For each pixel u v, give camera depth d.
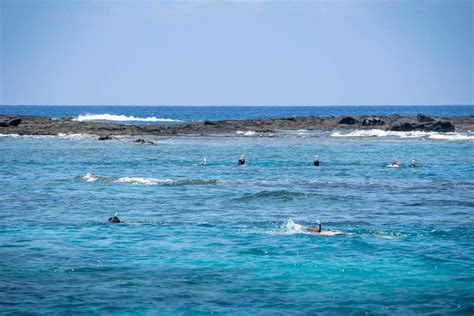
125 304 38.19
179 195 79.31
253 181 93.50
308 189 85.38
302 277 43.47
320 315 36.75
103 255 48.78
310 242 53.12
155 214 66.62
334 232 57.25
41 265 45.81
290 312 37.19
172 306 37.97
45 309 37.28
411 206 71.75
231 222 62.31
